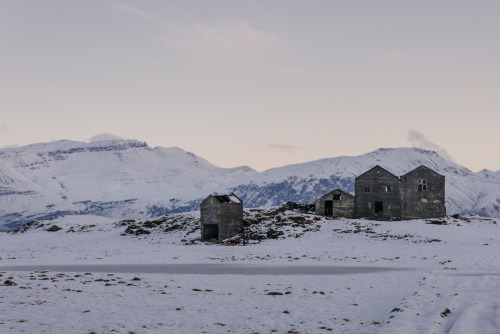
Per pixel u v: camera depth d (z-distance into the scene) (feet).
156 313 71.51
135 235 300.40
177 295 88.28
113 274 119.55
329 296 85.61
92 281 106.63
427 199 289.94
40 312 71.82
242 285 101.35
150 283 104.37
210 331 60.18
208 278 113.50
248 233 260.21
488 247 203.92
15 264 159.02
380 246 214.90
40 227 397.39
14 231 403.13
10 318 67.31
